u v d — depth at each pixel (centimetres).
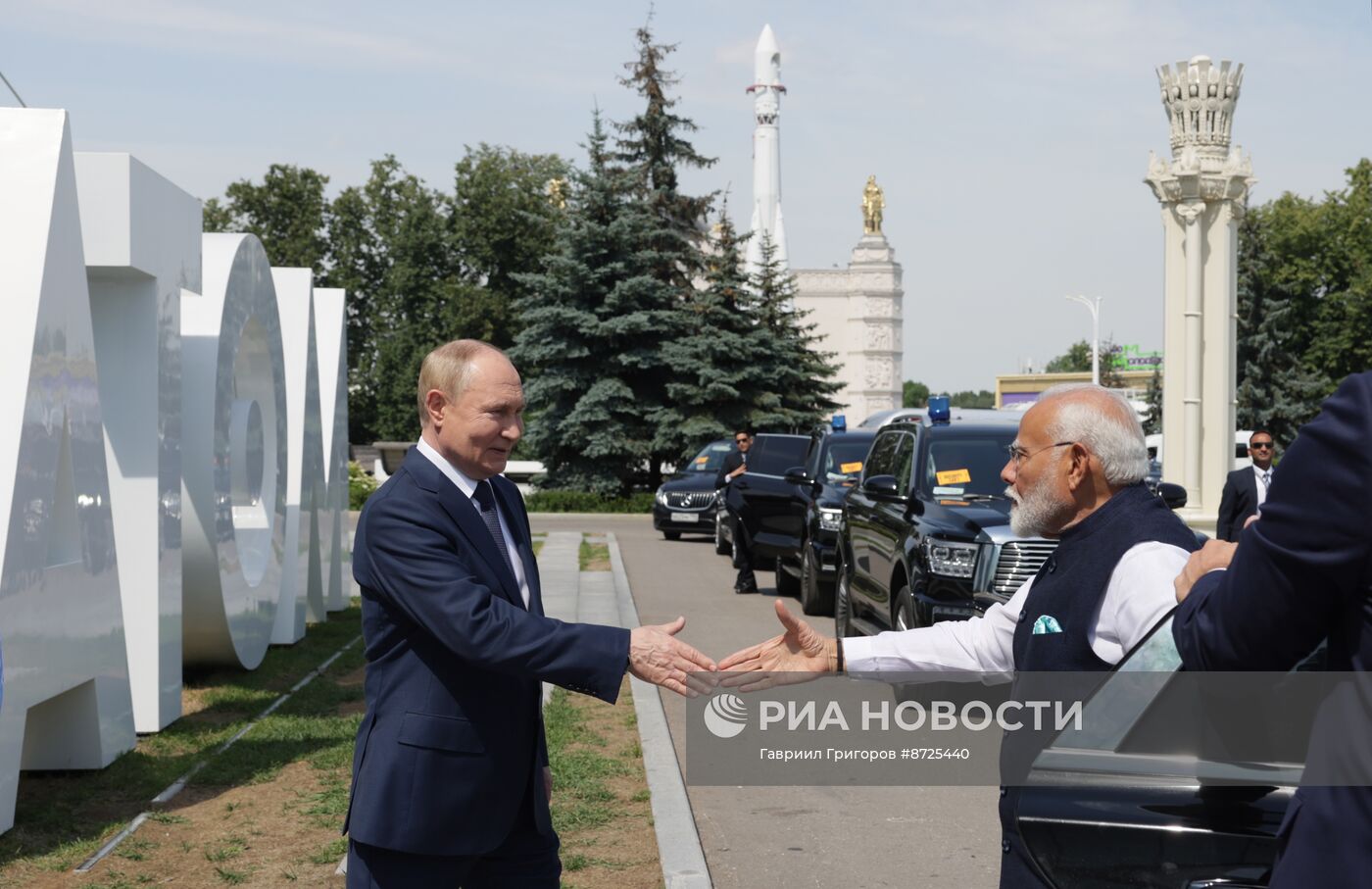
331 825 638
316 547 1391
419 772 330
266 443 1150
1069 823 276
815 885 563
